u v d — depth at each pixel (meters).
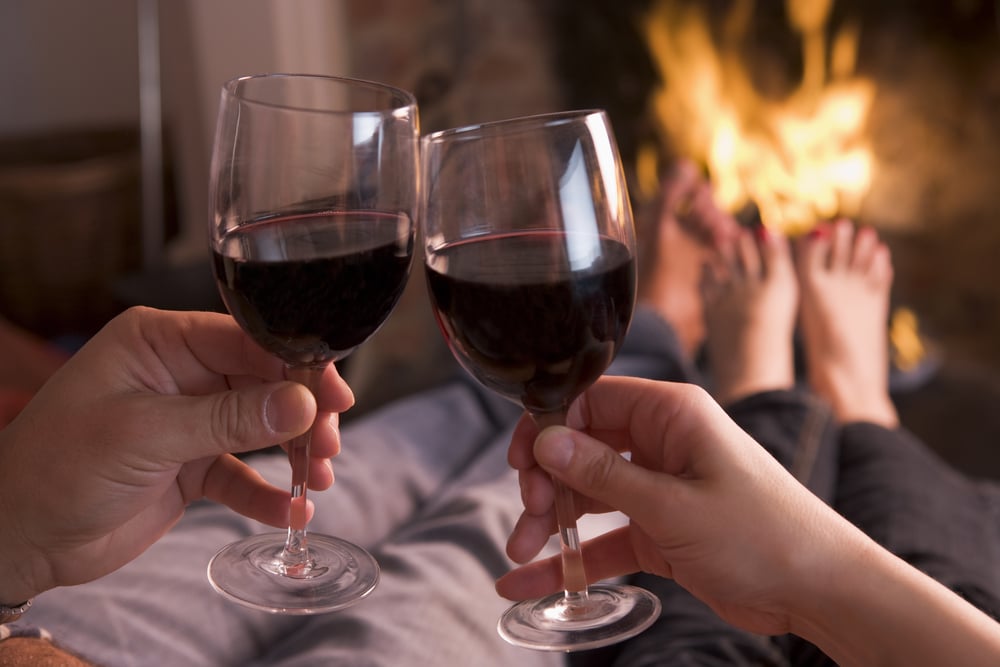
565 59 2.08
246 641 0.76
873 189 1.99
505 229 0.58
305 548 0.68
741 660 0.75
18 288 2.27
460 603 0.77
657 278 1.64
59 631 0.71
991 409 1.75
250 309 0.60
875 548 0.64
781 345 1.44
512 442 0.71
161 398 0.64
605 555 0.72
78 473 0.64
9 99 2.62
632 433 0.68
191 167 2.40
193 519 0.84
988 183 1.91
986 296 1.93
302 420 0.63
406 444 1.01
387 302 0.62
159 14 2.44
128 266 2.37
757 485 0.64
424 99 2.06
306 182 0.59
